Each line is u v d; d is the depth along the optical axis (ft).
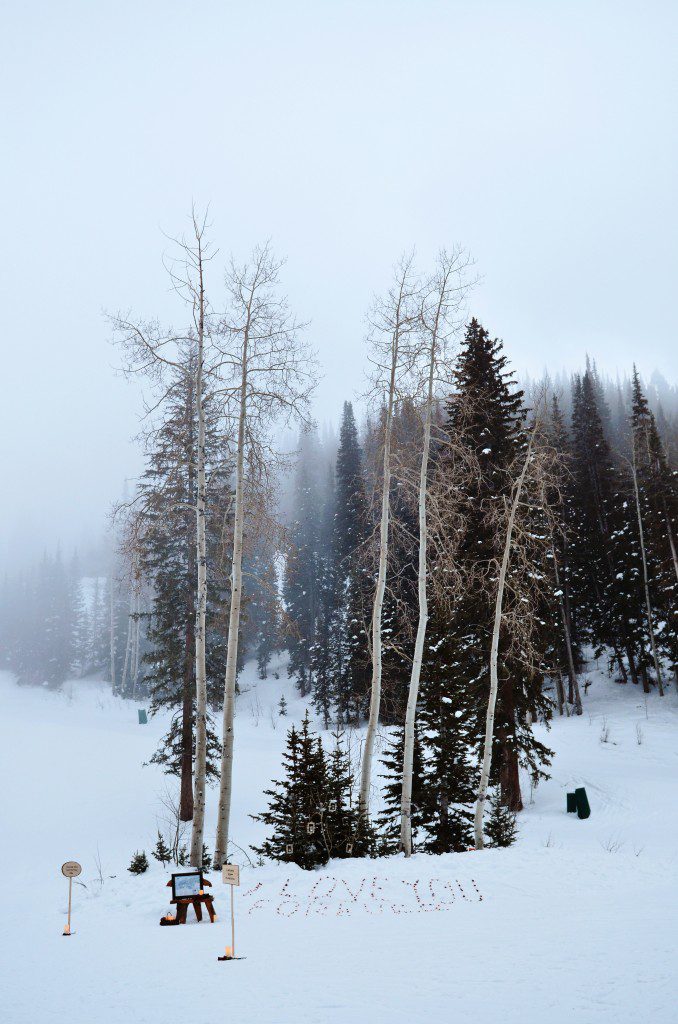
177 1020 19.98
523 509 67.10
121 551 53.16
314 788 46.55
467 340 77.92
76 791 92.22
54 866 62.08
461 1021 18.04
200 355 53.72
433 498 57.62
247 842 65.87
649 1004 18.19
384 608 89.45
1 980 26.81
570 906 32.04
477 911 32.32
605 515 137.90
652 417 127.75
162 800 85.05
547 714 71.87
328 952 26.78
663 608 121.19
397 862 43.39
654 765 86.79
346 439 152.05
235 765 102.68
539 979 21.17
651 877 38.14
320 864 44.32
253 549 56.08
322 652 149.59
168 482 53.06
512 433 73.87
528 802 74.95
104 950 30.37
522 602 62.44
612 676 134.00
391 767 56.80
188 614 75.97
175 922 34.27
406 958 24.94
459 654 61.31
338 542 142.20
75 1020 20.95
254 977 24.03
